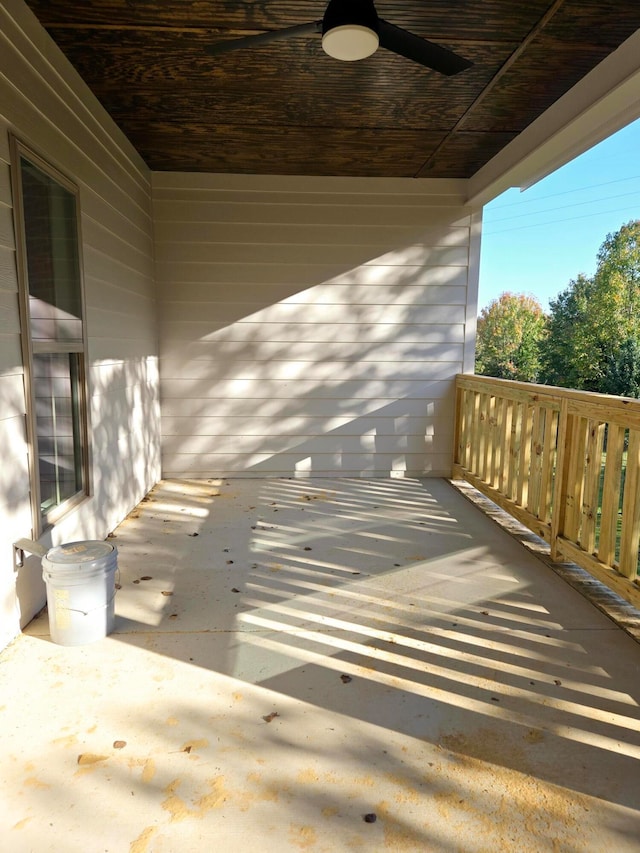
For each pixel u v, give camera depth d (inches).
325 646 98.0
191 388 217.2
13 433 97.4
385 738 74.8
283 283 213.9
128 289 172.7
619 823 61.7
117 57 123.6
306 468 223.6
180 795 64.7
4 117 93.4
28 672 88.4
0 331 92.8
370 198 211.8
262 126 163.6
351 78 134.5
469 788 66.4
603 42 117.6
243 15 109.4
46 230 113.7
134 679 87.0
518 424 164.9
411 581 126.6
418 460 227.0
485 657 95.0
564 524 136.6
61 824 60.6
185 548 145.7
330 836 59.6
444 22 111.4
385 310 217.9
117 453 162.2
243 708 80.6
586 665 92.9
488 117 156.9
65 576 93.5
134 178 180.4
